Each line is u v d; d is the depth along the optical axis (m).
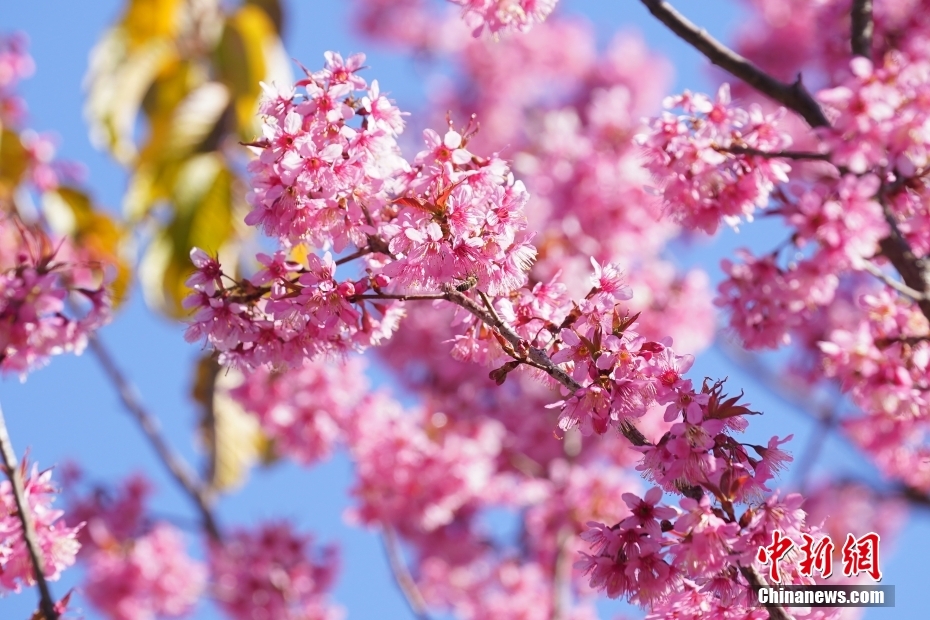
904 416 5.53
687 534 3.68
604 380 3.88
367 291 4.35
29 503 4.75
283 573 10.14
